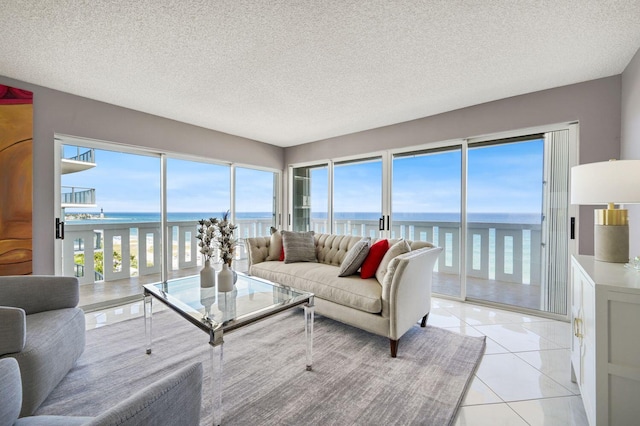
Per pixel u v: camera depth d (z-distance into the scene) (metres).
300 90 2.72
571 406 1.50
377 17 1.69
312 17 1.68
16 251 2.47
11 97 2.44
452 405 1.49
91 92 2.76
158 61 2.19
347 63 2.22
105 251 3.20
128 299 3.27
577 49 2.03
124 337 2.30
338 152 4.44
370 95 2.84
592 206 2.53
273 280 3.02
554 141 2.78
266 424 1.36
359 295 2.22
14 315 1.33
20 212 2.48
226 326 1.49
